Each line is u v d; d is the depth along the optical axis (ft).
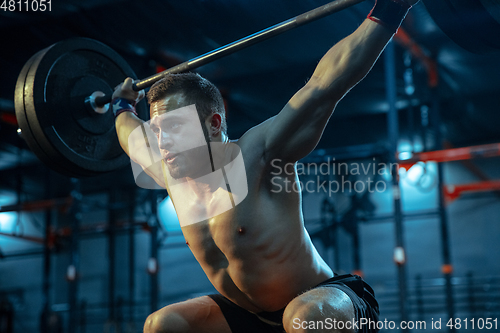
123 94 7.04
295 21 5.40
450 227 33.24
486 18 5.98
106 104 7.79
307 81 5.24
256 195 5.16
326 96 4.88
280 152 5.13
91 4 18.97
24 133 7.25
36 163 34.88
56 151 7.22
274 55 22.76
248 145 5.25
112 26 20.39
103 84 7.96
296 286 5.37
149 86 6.76
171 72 6.30
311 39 21.24
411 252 33.58
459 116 29.50
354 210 24.41
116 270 39.40
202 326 5.90
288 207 5.27
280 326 5.64
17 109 7.18
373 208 24.88
